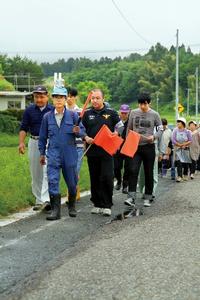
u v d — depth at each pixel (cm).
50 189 1130
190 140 2123
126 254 818
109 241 911
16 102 8281
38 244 902
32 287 672
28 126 1244
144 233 968
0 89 10338
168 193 1631
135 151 1295
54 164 1134
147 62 17812
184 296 633
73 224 1079
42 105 1230
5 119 5738
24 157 2597
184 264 759
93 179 1217
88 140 1199
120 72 17750
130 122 1364
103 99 1249
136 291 650
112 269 740
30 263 787
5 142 4753
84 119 1236
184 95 16962
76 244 902
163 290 652
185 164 2158
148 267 746
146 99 1345
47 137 1166
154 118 1349
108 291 652
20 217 1146
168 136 2186
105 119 1231
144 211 1259
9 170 1902
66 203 1335
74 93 1362
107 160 1197
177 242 892
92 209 1230
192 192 1641
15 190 1402
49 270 743
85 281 690
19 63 15862
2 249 867
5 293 657
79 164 1345
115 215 1200
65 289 661
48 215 1172
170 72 17438
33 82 15562
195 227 1022
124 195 1567
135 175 1321
